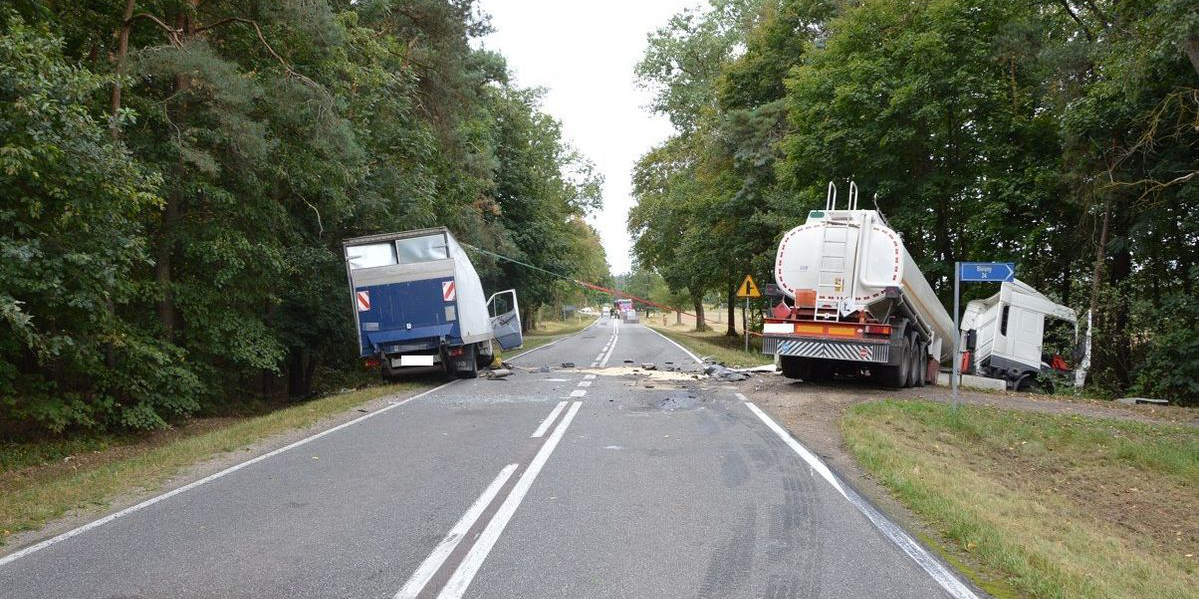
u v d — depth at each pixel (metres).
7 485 9.27
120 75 11.66
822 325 14.70
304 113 15.44
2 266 9.16
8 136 9.01
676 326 81.00
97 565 5.07
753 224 32.38
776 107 30.05
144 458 9.05
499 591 4.54
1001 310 19.72
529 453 8.95
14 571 4.96
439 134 23.80
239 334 15.66
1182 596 4.91
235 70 13.83
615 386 16.33
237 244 14.64
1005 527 5.92
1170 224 18.42
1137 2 16.70
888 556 5.22
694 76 43.53
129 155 11.01
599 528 5.86
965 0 20.36
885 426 10.85
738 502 6.66
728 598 4.43
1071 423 12.02
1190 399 18.25
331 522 6.07
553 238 45.06
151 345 13.42
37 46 9.21
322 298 20.22
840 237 14.77
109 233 10.75
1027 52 20.25
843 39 22.58
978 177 21.84
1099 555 5.72
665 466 8.18
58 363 12.59
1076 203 19.59
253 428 10.98
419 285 17.09
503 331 23.95
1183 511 8.09
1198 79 16.41
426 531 5.80
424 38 23.17
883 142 20.59
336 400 14.29
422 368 17.28
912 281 15.27
